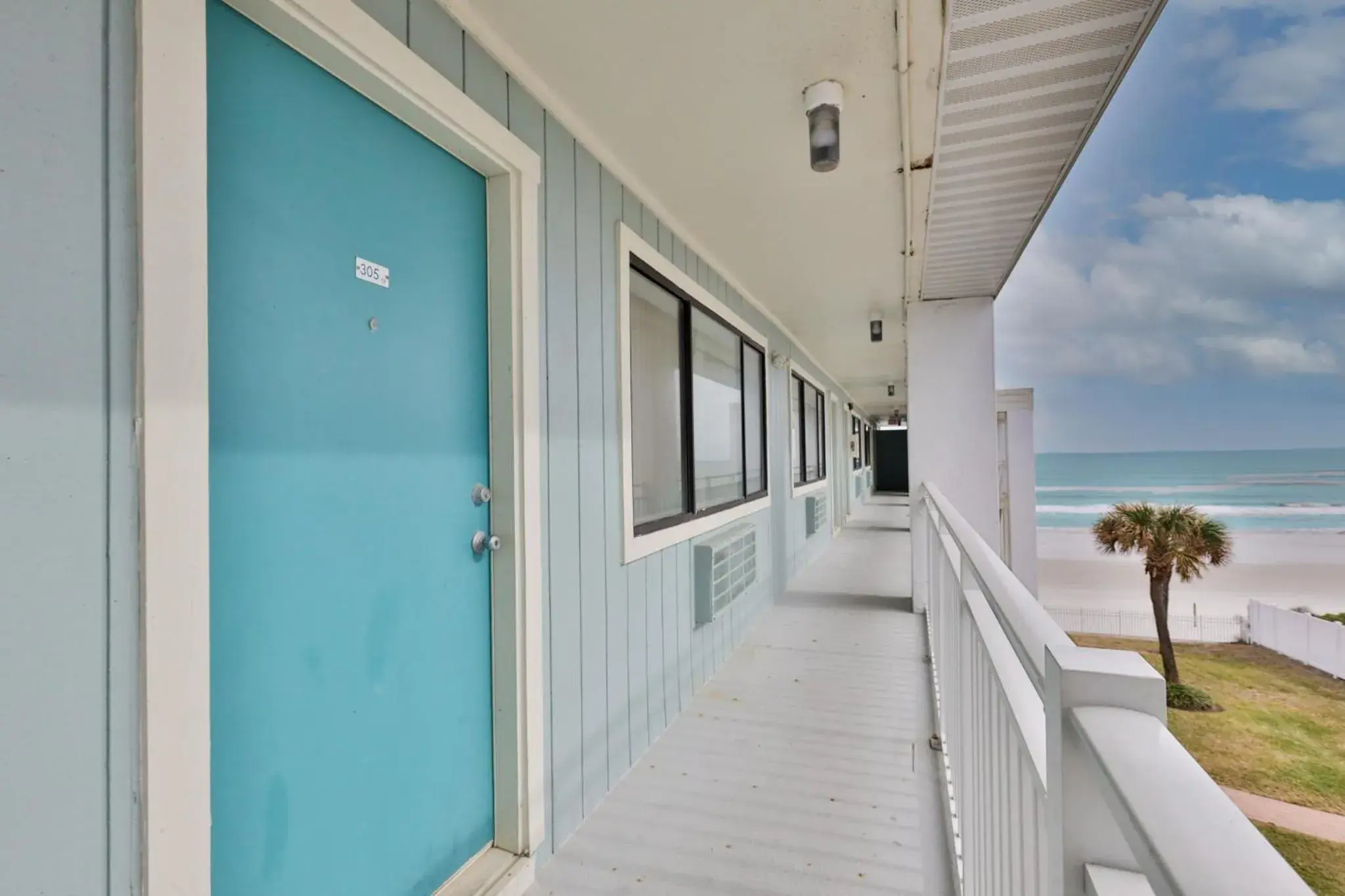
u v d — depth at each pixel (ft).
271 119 3.77
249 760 3.58
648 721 8.49
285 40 3.84
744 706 9.84
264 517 3.69
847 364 26.61
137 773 2.82
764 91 6.35
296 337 3.92
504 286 5.76
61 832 2.57
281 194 3.83
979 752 4.26
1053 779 1.83
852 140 7.34
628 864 6.00
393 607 4.66
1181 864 1.02
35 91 2.54
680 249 10.29
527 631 5.75
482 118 5.28
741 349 14.07
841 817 6.75
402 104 4.61
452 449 5.32
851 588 18.31
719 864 6.00
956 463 14.25
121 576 2.78
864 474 54.13
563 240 6.66
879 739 8.63
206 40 3.22
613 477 7.70
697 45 5.64
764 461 15.87
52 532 2.56
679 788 7.38
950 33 5.12
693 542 10.53
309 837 3.96
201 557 3.08
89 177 2.71
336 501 4.19
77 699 2.63
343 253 4.27
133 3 2.87
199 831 3.04
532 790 5.77
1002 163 7.41
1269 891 0.93
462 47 5.16
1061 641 2.06
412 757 4.83
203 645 3.08
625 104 6.61
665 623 9.24
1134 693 1.65
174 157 2.98
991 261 11.44
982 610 4.56
